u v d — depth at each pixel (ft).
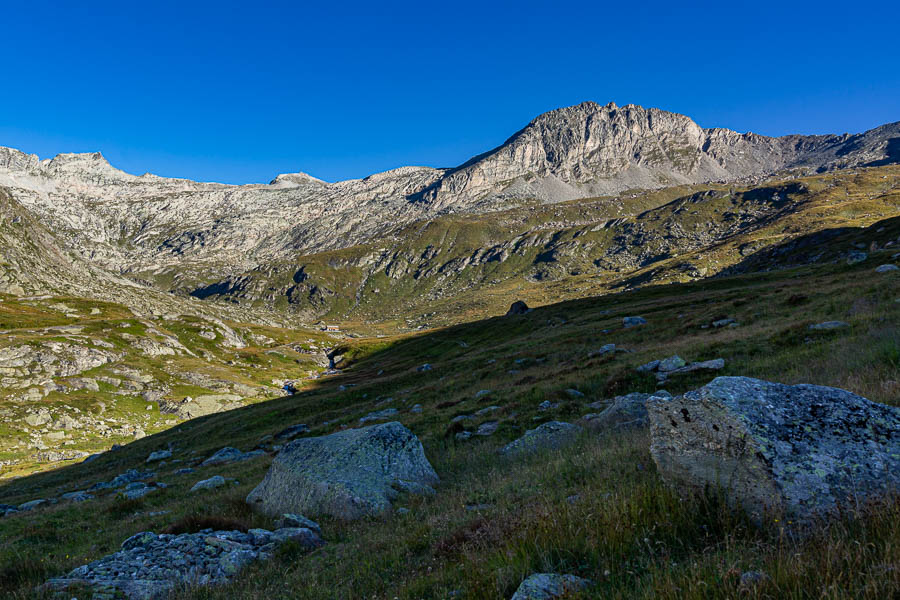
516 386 113.91
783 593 14.20
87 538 53.52
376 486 49.57
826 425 22.16
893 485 18.63
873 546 15.52
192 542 37.68
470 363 202.80
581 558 21.31
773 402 24.08
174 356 386.73
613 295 337.93
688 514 22.90
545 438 63.87
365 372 336.70
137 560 35.01
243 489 67.46
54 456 201.05
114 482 119.55
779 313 120.47
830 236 528.22
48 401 249.14
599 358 118.62
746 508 21.63
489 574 20.84
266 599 26.71
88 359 301.63
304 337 638.12
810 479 20.08
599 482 34.22
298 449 59.36
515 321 329.72
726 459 22.97
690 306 213.46
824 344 70.74
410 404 145.69
